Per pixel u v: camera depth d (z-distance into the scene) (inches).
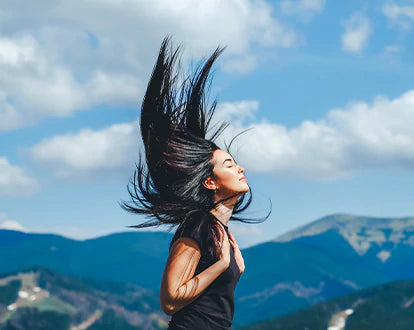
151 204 126.0
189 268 112.1
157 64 127.8
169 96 128.0
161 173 125.0
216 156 125.8
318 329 4281.5
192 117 129.3
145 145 127.1
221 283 116.0
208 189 125.3
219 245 114.7
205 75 130.6
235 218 136.6
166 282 111.7
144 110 127.9
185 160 124.2
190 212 118.7
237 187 123.5
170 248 117.4
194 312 115.0
